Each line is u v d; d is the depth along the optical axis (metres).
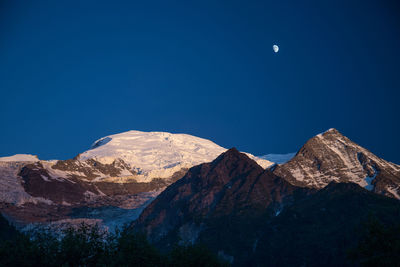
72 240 75.81
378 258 70.31
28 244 74.69
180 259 81.00
